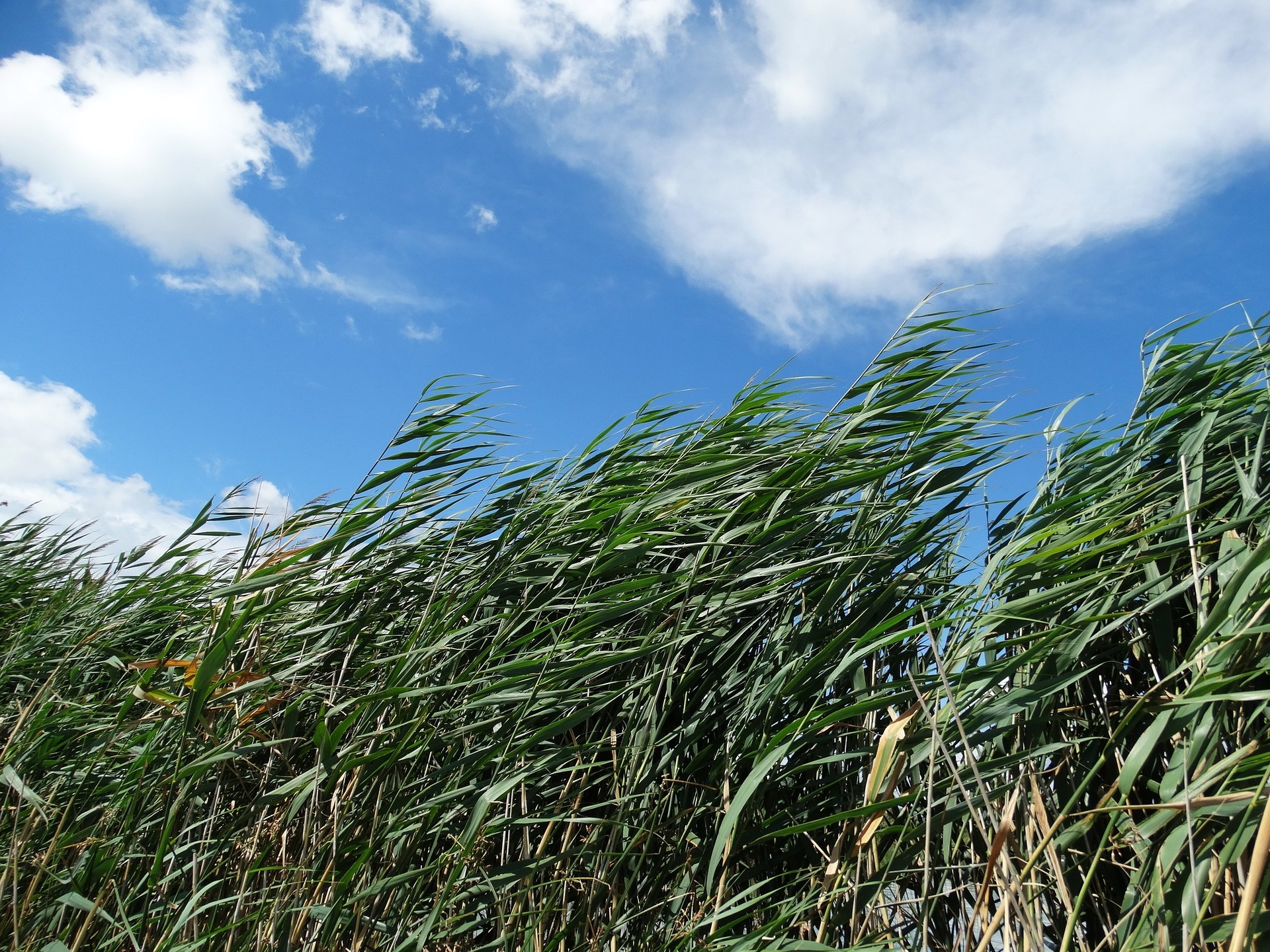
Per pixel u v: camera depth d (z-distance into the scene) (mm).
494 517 2695
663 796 1923
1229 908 1265
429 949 1831
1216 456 1974
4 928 1777
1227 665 1359
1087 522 1758
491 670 1887
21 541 3863
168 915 1825
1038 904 1493
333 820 1944
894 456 2244
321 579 2465
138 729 2176
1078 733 1697
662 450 2693
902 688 1720
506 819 1789
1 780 1899
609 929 1705
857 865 1601
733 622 2156
